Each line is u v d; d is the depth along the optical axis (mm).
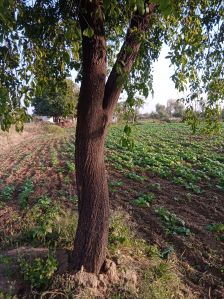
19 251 2566
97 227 2184
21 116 2096
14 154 10578
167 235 3359
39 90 2182
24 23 2109
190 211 4156
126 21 2229
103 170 2217
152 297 2135
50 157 9180
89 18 1980
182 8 2318
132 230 3242
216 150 9633
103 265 2250
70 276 2141
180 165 7023
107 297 2090
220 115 2695
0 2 1221
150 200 4543
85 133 2141
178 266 2779
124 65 2062
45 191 5031
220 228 3488
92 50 2059
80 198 2199
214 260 2895
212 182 5727
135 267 2434
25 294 2158
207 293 2469
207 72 2613
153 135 14609
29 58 2227
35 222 3436
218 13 2371
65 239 2762
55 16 2182
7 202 4504
